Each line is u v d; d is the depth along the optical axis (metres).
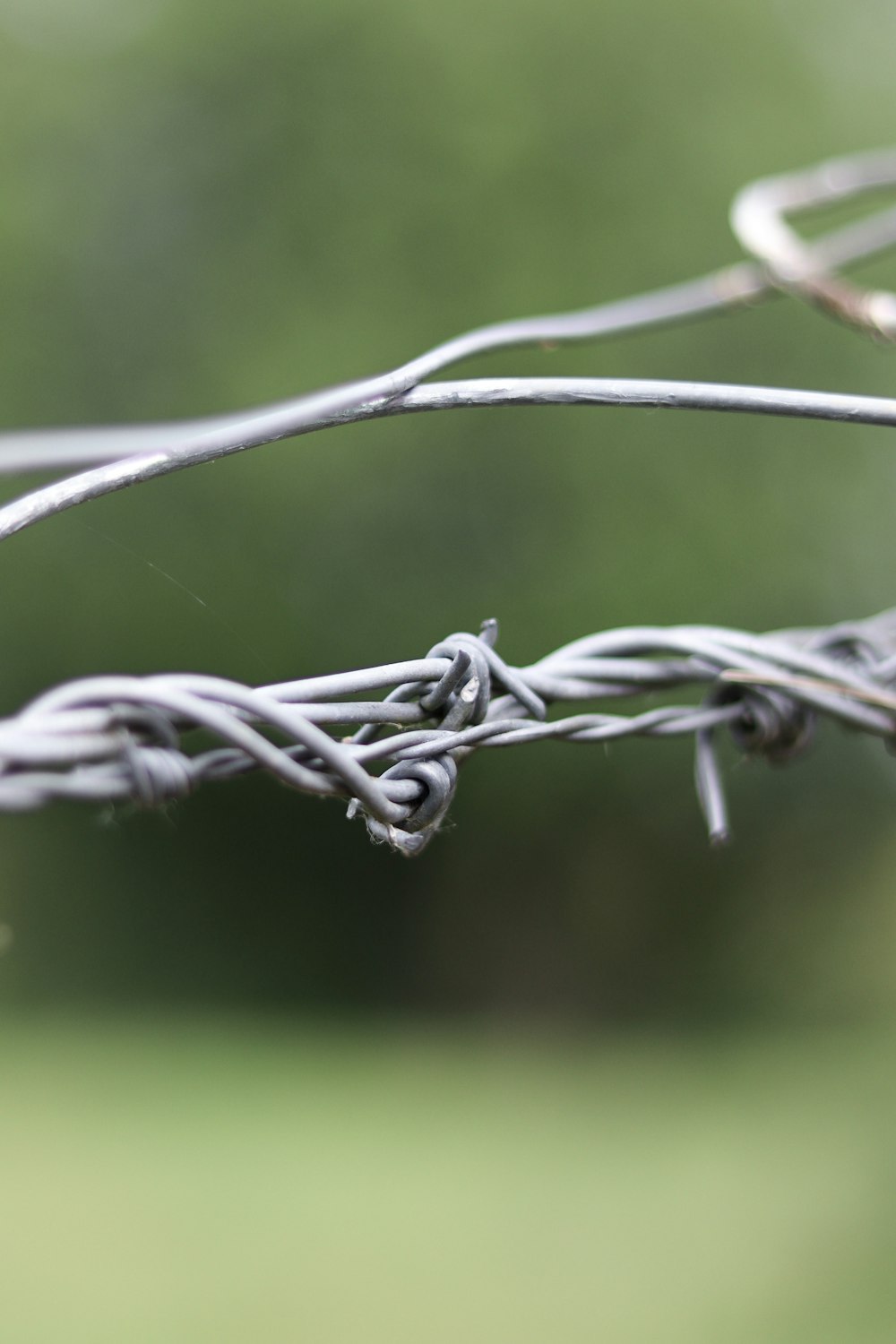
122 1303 6.50
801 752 1.42
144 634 14.55
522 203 14.68
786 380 14.63
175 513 14.34
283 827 16.80
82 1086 11.95
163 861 16.86
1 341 14.66
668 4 14.68
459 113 14.70
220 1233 7.63
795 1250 6.59
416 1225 7.78
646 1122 10.34
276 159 14.76
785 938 16.48
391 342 14.60
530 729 1.11
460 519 14.39
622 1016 16.59
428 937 17.27
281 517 14.23
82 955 16.45
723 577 14.55
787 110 14.88
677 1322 6.05
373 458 14.16
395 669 1.00
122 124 14.84
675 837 16.44
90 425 14.70
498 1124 10.62
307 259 14.70
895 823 16.03
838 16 15.02
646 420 14.50
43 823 16.45
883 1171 7.34
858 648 1.48
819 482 14.62
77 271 14.80
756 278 2.30
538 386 1.04
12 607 14.63
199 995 16.84
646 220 14.73
